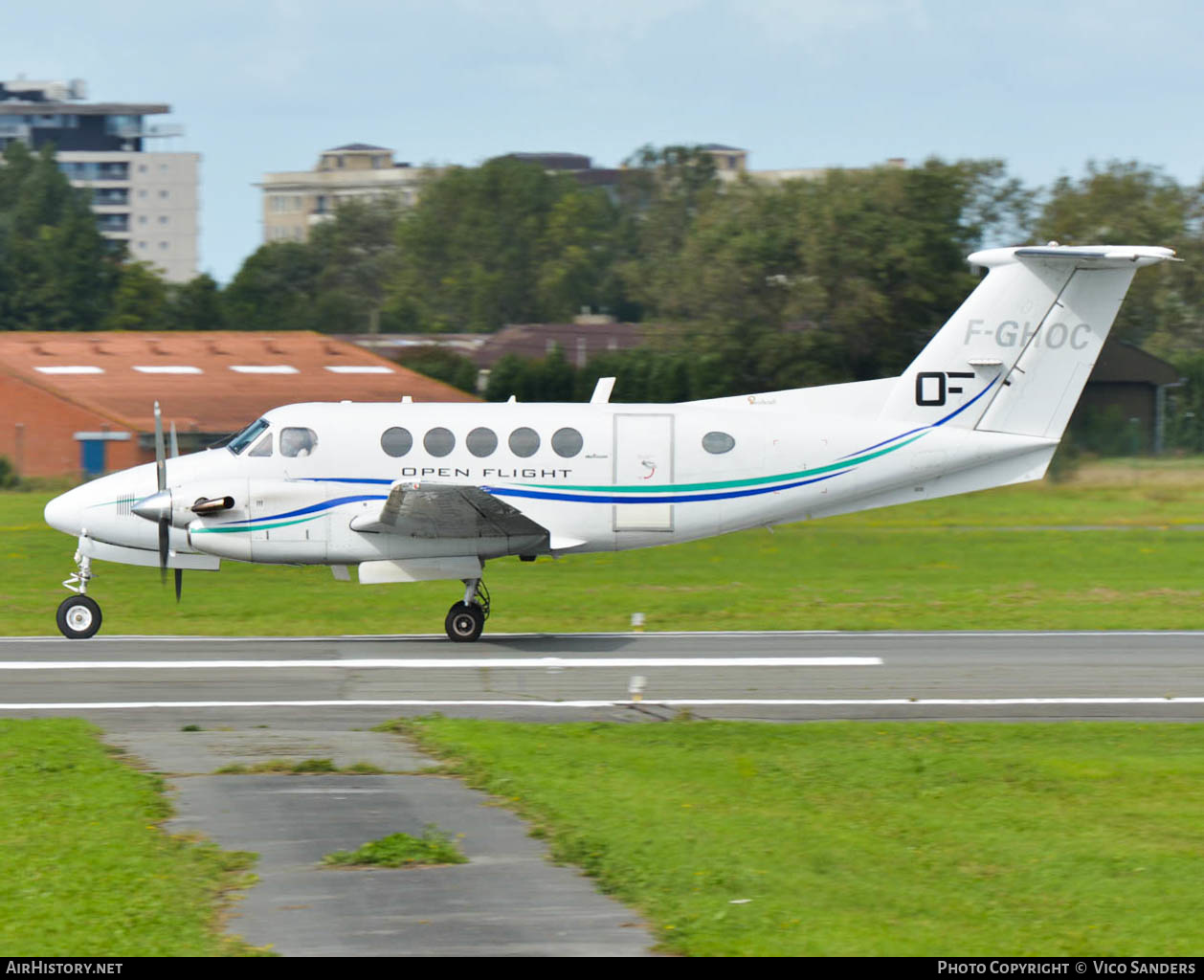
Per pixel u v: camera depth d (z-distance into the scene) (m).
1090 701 53.84
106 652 64.19
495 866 31.75
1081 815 36.62
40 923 27.95
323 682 56.53
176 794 37.84
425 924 28.09
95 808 36.03
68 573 92.75
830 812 36.72
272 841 33.53
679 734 46.59
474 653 64.69
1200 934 28.16
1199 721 50.16
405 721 48.16
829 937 27.66
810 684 56.94
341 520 66.75
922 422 71.56
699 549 105.19
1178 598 83.94
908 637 69.69
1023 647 66.56
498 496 68.00
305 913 28.66
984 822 35.88
